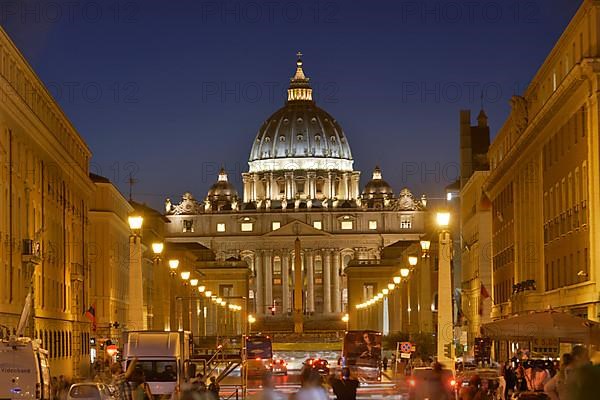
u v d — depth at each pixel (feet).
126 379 345.10
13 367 295.89
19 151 523.70
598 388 128.16
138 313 399.65
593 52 401.29
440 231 384.06
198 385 329.72
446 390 273.13
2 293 476.54
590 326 294.46
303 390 214.28
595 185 400.47
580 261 430.20
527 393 272.10
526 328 299.58
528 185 564.30
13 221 504.43
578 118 429.79
